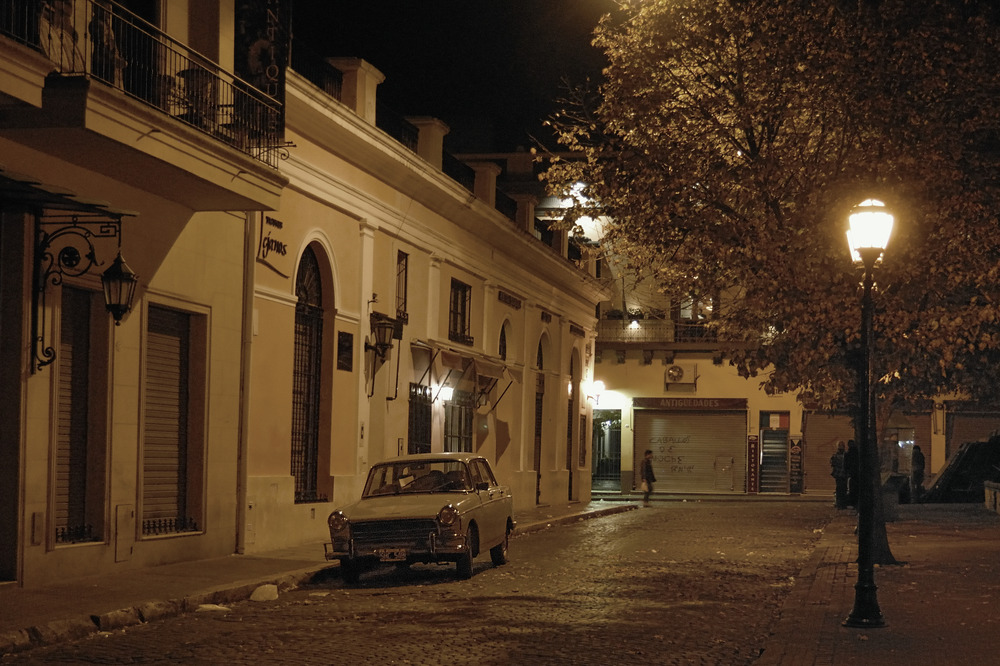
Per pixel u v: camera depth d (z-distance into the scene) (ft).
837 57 57.41
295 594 49.11
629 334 169.07
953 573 54.08
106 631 38.09
